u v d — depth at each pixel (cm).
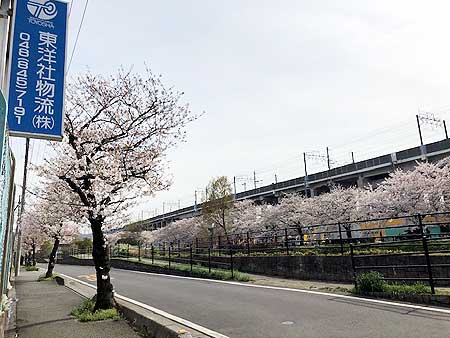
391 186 2597
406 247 1836
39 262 6412
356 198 3022
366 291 1241
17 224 3222
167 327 843
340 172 4369
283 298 1290
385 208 2508
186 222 5566
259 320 972
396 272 1505
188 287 1783
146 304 1330
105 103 1293
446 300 1016
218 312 1112
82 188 1224
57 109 736
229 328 902
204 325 944
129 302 1389
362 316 940
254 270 2253
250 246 2906
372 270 1581
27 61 731
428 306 1018
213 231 4259
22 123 704
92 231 1245
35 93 724
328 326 864
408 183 2477
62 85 750
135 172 1300
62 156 1221
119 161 1259
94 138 1255
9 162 755
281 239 3472
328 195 3275
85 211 1225
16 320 1151
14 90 711
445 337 730
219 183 3919
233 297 1385
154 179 1361
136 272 3084
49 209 1784
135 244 6325
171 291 1673
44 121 722
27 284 2320
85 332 950
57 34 767
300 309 1079
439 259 1398
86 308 1234
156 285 1961
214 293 1519
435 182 2369
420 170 2681
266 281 1831
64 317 1177
